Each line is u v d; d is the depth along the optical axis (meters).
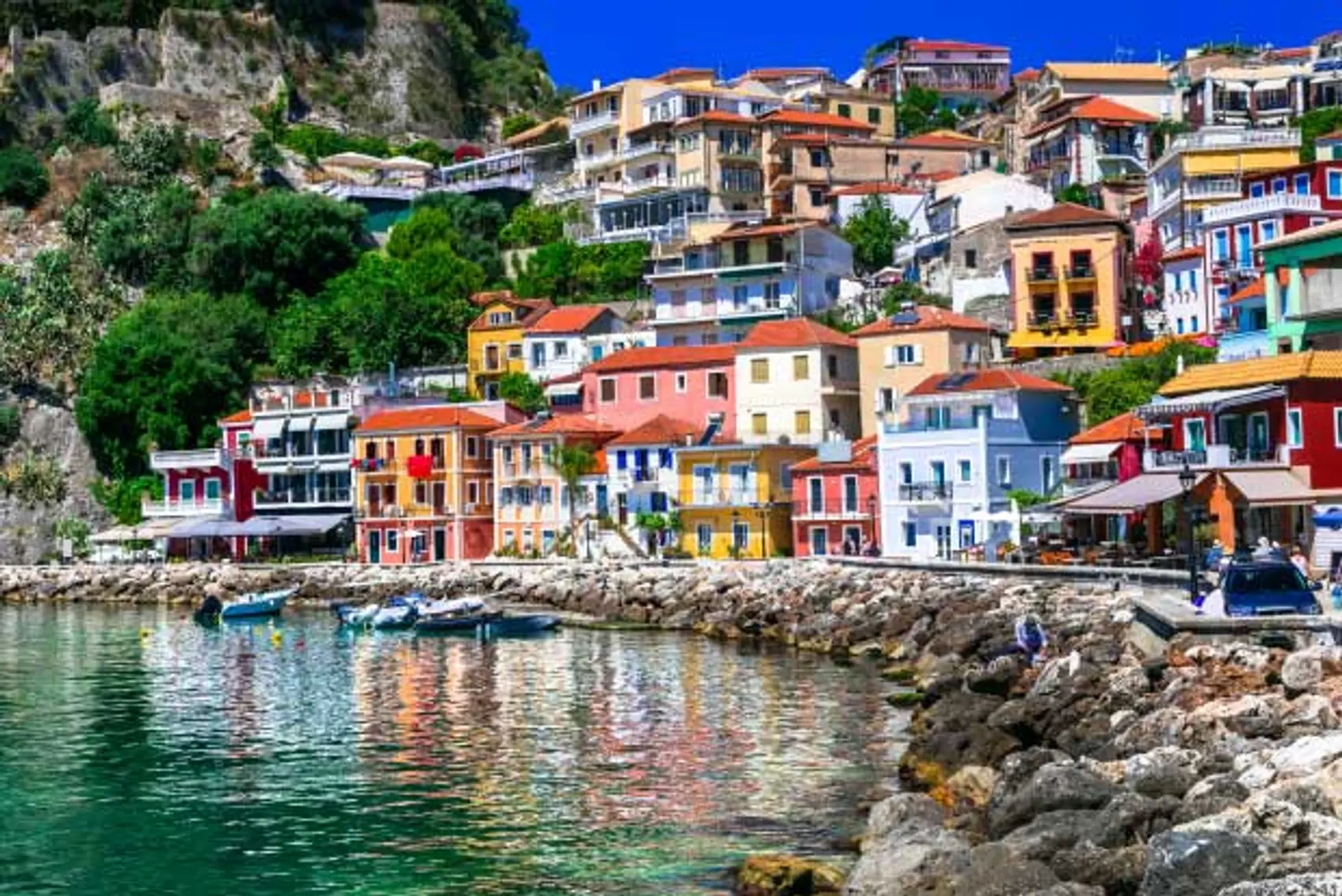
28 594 146.25
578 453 134.50
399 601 110.12
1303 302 92.50
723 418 133.62
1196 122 181.62
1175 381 92.31
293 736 59.44
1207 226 126.62
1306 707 37.88
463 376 163.88
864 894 31.34
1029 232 136.38
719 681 71.31
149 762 54.41
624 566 119.00
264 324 181.25
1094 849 29.20
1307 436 81.31
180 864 40.59
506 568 124.25
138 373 170.25
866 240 164.88
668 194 179.25
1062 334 135.00
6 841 43.16
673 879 37.38
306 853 41.41
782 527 125.50
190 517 159.62
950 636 71.19
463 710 64.75
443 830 43.22
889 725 57.00
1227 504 80.69
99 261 194.12
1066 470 109.06
